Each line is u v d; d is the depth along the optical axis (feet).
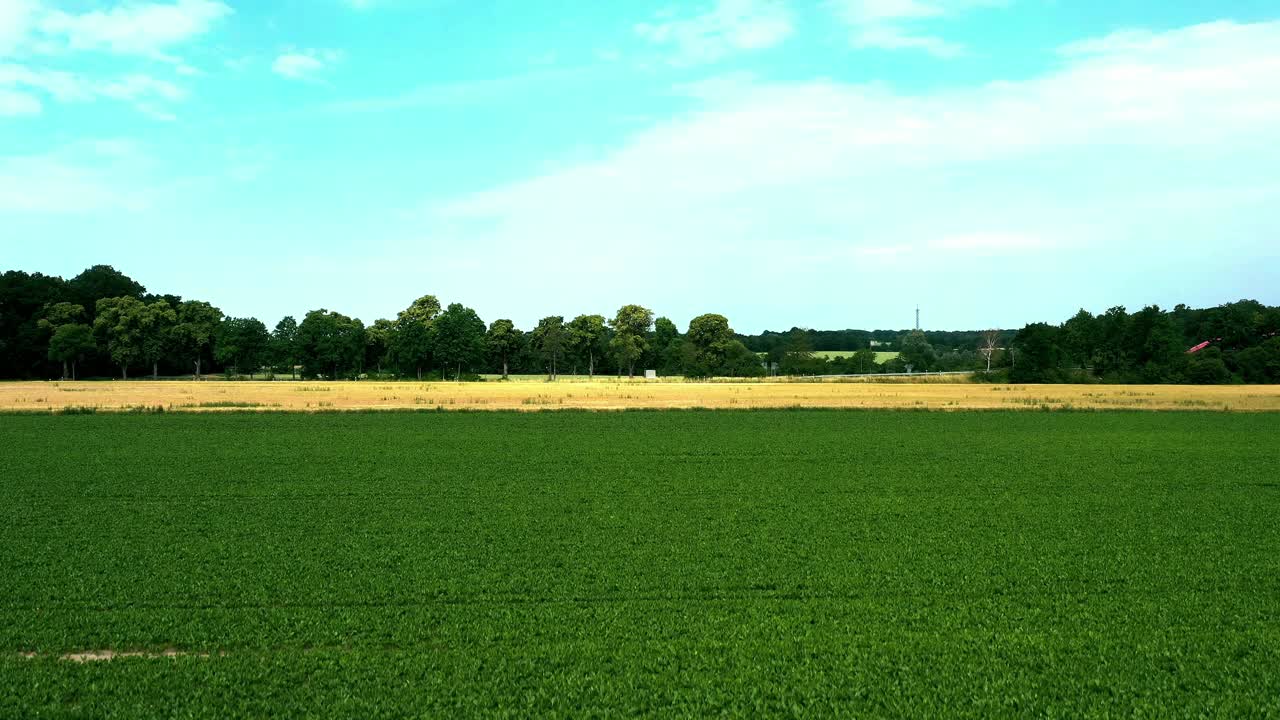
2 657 45.55
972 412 211.20
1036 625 50.88
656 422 185.37
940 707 40.04
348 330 473.26
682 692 41.52
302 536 74.79
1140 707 39.83
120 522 80.89
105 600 55.11
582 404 232.32
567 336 555.69
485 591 57.77
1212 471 115.03
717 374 509.35
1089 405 229.66
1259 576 61.57
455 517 83.35
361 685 41.91
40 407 211.00
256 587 58.13
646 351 571.69
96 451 133.08
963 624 51.08
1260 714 39.29
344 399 244.01
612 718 39.11
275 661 44.91
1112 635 49.06
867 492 98.53
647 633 49.39
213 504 90.22
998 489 100.58
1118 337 416.46
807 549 69.67
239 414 199.31
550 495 96.07
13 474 110.01
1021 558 66.69
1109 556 67.51
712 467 118.52
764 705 40.16
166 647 47.21
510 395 264.93
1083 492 98.73
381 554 67.87
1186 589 58.34
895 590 58.03
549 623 51.06
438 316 502.79
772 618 52.01
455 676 42.98
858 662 45.03
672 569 63.26
